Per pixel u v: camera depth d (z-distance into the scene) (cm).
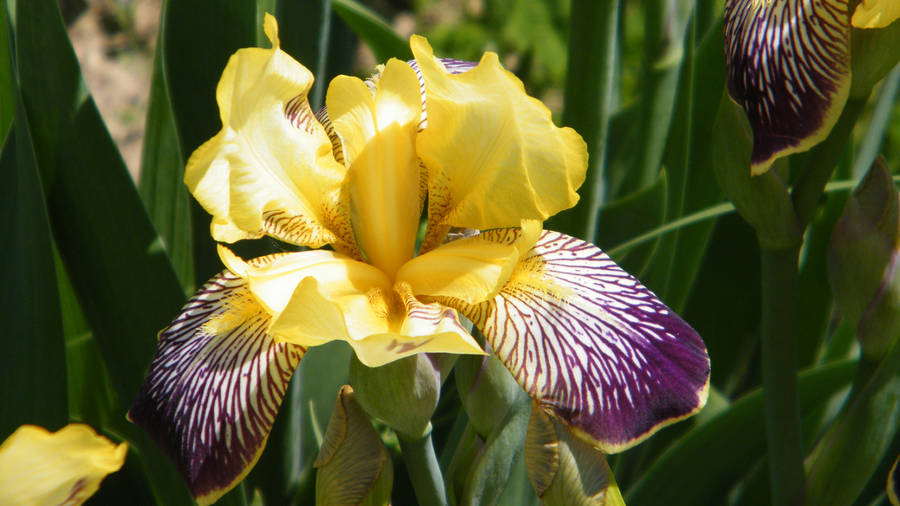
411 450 40
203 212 48
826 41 39
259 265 40
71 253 46
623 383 38
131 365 46
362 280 40
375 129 41
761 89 40
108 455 35
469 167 41
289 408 49
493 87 39
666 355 39
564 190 40
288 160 40
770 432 45
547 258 40
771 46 40
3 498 35
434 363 39
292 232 40
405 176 41
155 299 46
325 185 41
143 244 46
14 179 46
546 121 39
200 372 39
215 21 46
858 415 44
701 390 38
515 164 40
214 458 38
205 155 39
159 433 39
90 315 46
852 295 44
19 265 45
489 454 42
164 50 46
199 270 48
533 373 39
